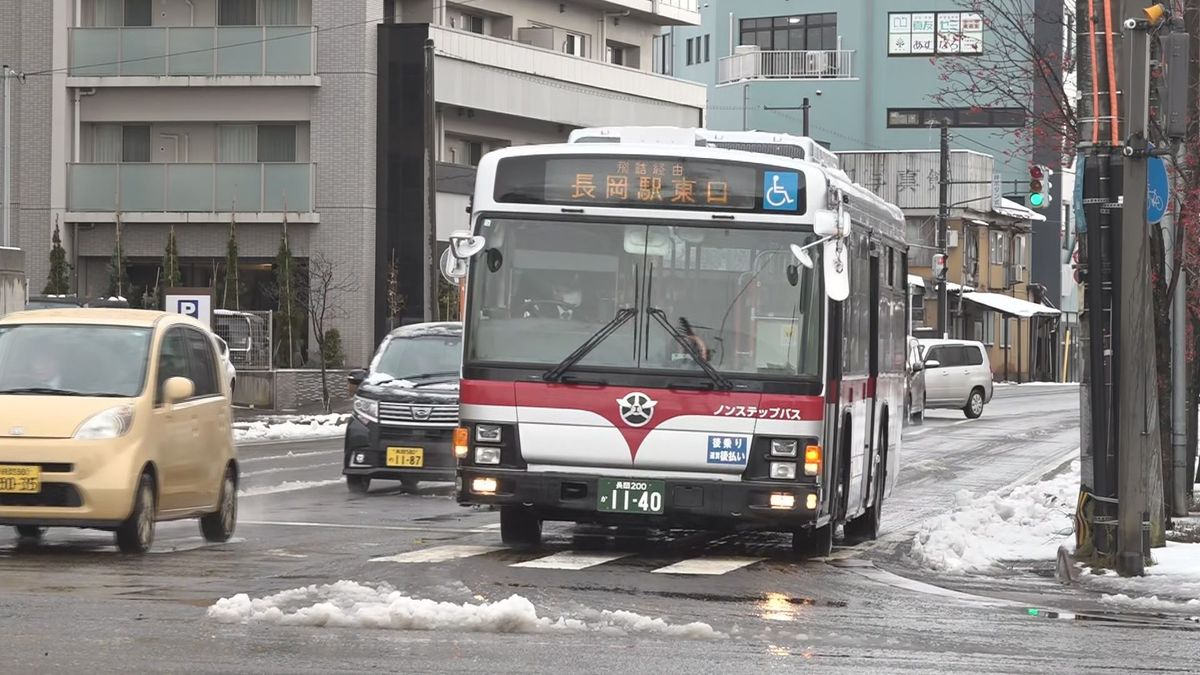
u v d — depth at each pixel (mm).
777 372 31594
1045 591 29625
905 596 28125
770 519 31453
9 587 25328
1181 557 32094
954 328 178125
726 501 31484
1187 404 43812
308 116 114062
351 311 113688
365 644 20266
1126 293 30438
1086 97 31828
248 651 19562
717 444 31484
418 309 114688
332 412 95062
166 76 113312
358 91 113625
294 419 86625
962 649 21828
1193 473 47250
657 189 32094
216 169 113375
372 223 114500
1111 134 31656
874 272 38281
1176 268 38875
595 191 32188
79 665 18453
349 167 113750
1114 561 31172
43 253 114062
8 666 18312
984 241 184625
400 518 40719
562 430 31672
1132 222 30422
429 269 93625
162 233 114625
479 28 126250
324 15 113812
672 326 31766
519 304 32125
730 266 31938
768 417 31469
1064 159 50375
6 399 30688
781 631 22922
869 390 37812
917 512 49250
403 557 31375
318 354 112625
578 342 31922
